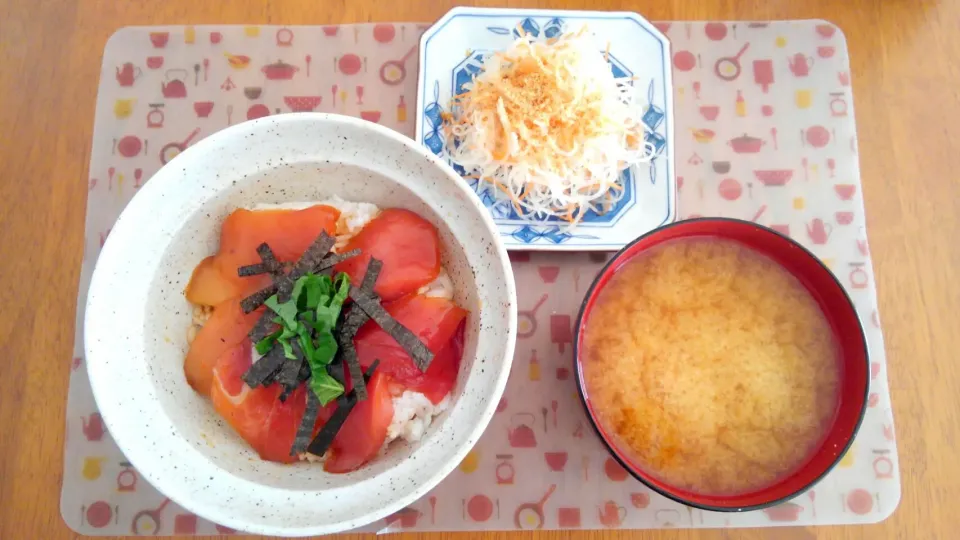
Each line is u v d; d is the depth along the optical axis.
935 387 0.33
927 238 0.35
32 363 0.32
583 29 0.35
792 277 0.31
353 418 0.27
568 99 0.34
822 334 0.30
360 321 0.26
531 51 0.34
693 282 0.31
